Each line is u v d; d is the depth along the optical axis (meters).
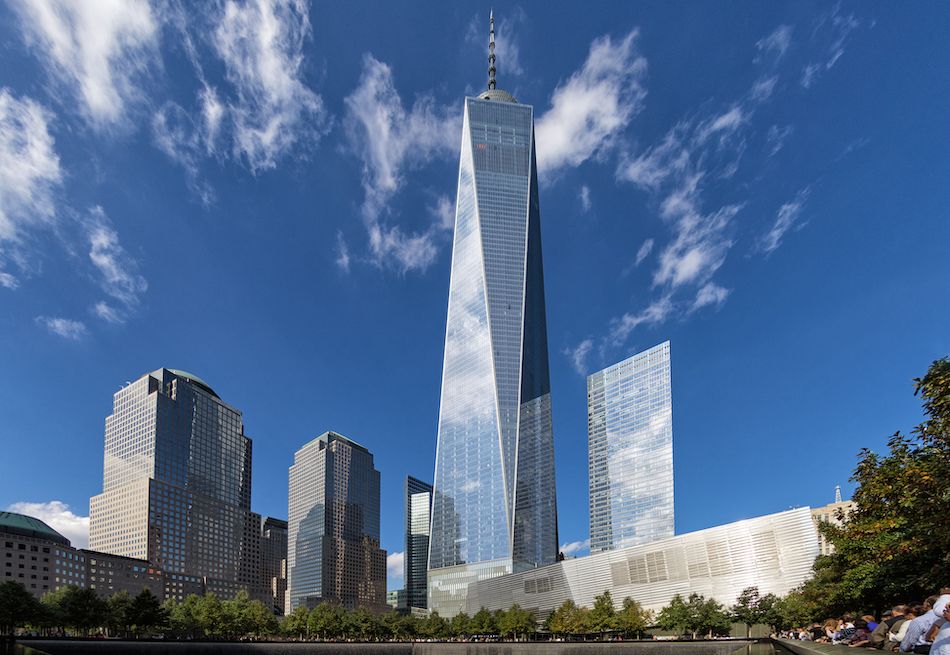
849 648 20.55
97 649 85.44
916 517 31.00
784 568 145.38
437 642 100.75
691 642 92.94
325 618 197.38
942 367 27.89
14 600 125.50
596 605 155.38
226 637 172.75
